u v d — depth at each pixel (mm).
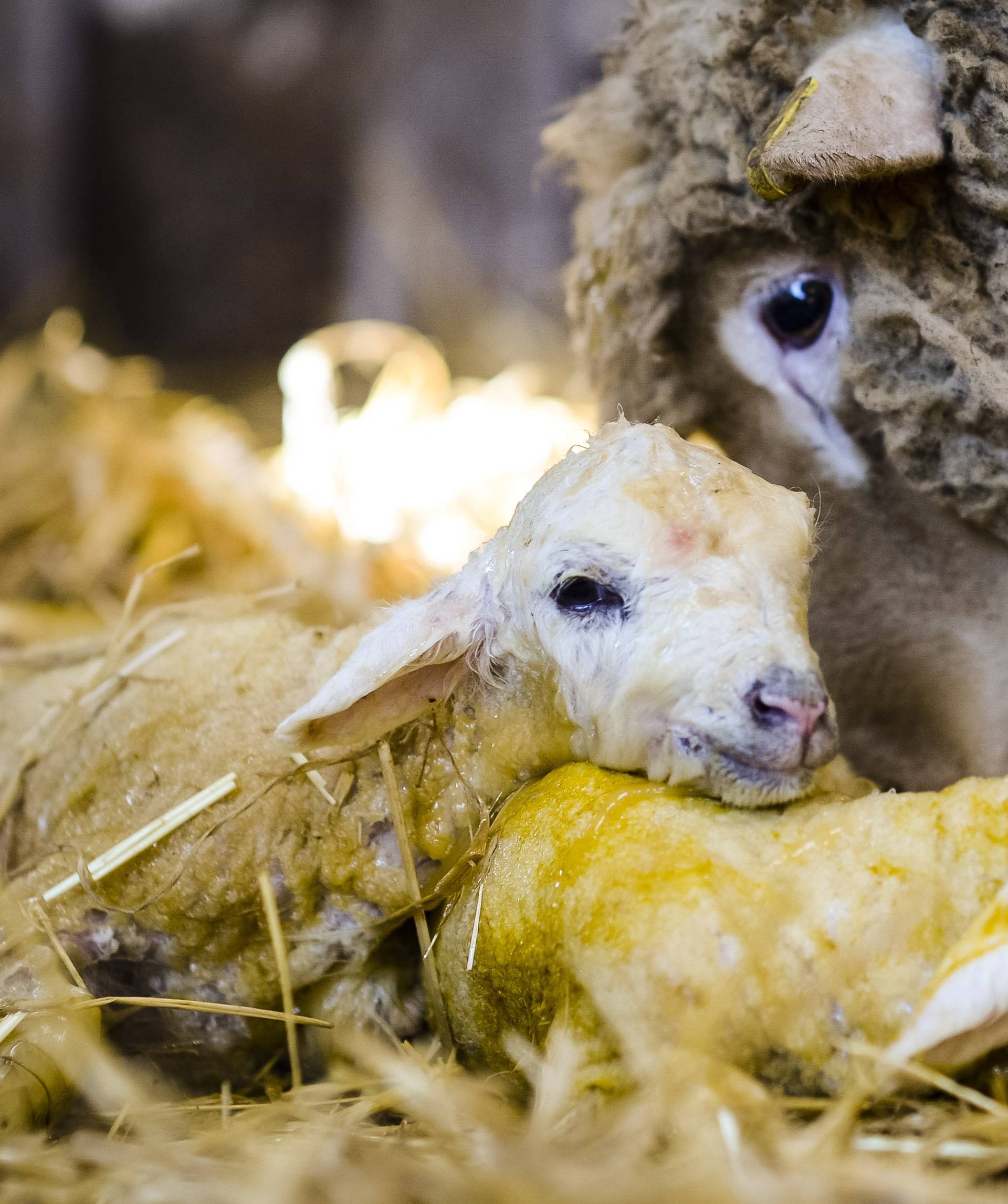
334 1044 753
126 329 2219
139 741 790
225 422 1462
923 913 621
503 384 1523
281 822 754
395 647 712
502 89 2098
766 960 621
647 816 654
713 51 800
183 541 1239
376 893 745
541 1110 621
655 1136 601
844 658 828
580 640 692
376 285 2135
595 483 697
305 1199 581
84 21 2178
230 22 2195
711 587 671
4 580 1227
